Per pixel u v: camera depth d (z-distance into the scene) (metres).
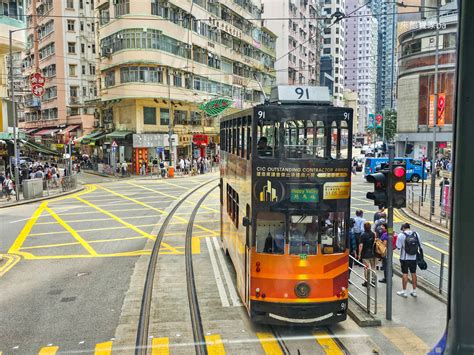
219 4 53.56
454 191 2.65
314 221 8.75
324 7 108.25
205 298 10.95
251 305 8.80
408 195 29.06
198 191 32.16
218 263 14.03
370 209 24.47
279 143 8.68
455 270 2.64
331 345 8.37
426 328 9.11
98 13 48.16
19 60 76.06
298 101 9.17
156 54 42.94
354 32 124.56
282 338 8.69
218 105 42.09
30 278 12.78
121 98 43.69
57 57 62.22
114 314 9.97
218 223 20.56
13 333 9.04
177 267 13.63
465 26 2.57
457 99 2.62
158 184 37.03
